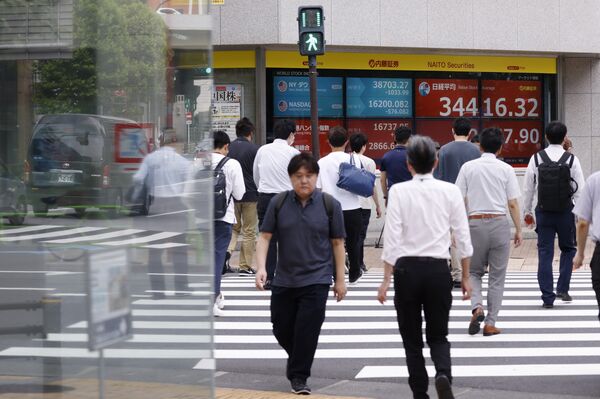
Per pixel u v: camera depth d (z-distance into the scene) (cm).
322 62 2728
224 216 1398
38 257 638
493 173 1271
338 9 2678
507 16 2886
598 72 3078
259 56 2678
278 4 2606
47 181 648
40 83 655
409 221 873
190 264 657
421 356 877
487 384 1036
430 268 865
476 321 1302
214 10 2634
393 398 973
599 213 1016
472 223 1280
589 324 1399
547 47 2939
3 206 648
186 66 670
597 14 3003
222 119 2698
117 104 657
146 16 661
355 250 1764
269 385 1021
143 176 654
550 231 1523
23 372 632
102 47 657
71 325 626
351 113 2778
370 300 1633
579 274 2030
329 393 991
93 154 652
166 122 663
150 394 636
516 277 1991
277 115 2709
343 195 1720
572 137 3067
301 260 955
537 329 1359
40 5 654
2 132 657
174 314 649
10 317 633
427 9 2775
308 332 954
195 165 664
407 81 2836
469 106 2914
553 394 991
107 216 645
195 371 651
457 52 2881
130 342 631
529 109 3006
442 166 1580
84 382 622
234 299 1634
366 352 1205
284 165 1645
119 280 632
